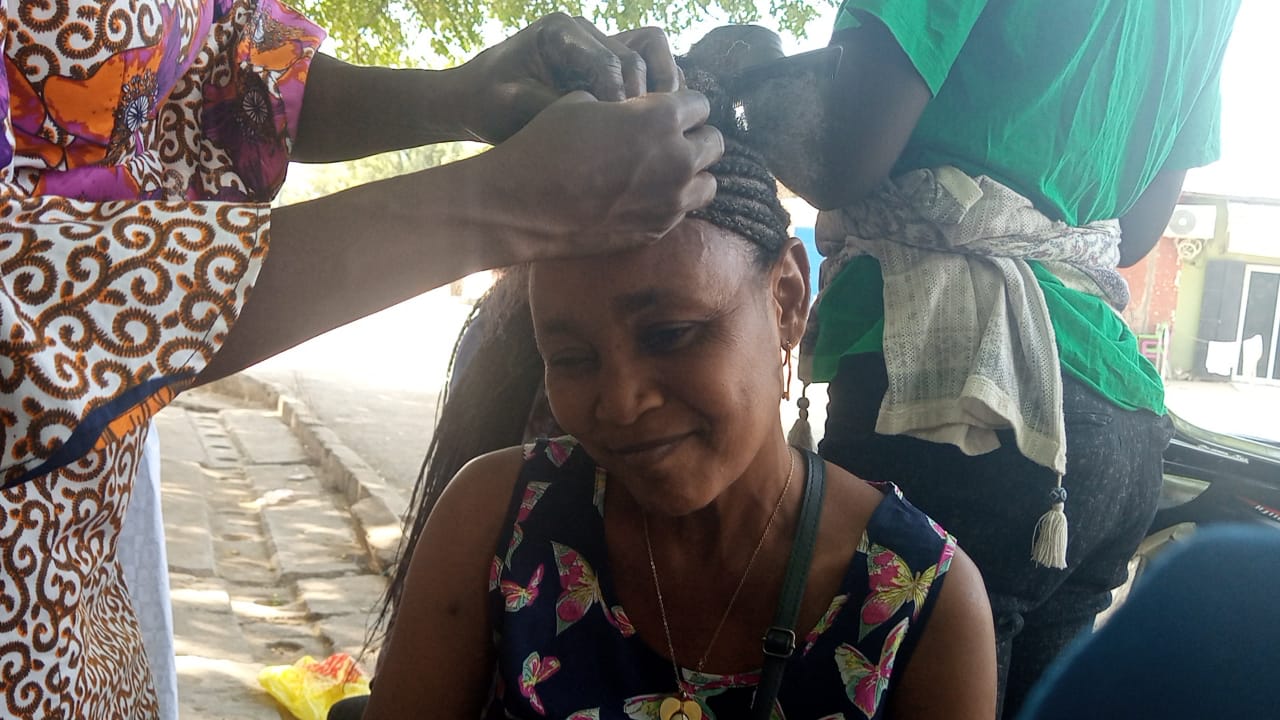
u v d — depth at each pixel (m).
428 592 1.27
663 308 1.03
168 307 0.86
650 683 1.21
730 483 1.12
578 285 1.04
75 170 1.08
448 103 1.28
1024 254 1.64
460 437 1.64
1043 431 1.56
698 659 1.20
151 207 0.88
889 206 1.65
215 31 1.36
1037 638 1.81
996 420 1.58
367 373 11.26
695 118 0.90
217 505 5.60
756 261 1.09
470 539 1.27
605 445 1.10
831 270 1.82
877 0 1.46
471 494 1.30
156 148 1.30
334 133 1.45
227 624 3.82
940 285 1.63
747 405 1.09
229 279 0.87
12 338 0.79
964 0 1.49
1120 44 1.59
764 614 1.20
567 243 0.92
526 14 6.64
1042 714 0.71
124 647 1.19
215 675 3.32
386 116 1.39
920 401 1.61
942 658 1.17
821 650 1.17
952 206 1.59
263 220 0.89
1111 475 1.63
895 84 1.49
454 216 0.88
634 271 1.02
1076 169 1.65
